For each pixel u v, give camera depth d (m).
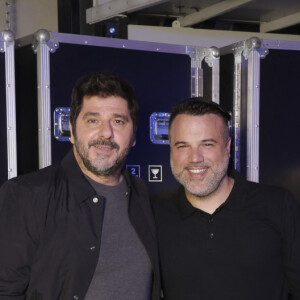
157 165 3.36
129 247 1.96
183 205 2.07
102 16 4.83
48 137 2.99
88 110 1.92
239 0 5.08
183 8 5.51
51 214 1.87
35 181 1.89
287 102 3.53
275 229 2.06
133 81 3.25
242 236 2.02
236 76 3.53
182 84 3.44
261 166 3.45
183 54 3.44
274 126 3.49
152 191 3.35
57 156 3.03
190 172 2.08
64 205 1.89
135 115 2.01
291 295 2.16
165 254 2.07
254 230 2.03
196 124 2.05
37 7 5.95
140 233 2.00
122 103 1.94
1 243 1.81
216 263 2.00
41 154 2.98
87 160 1.92
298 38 5.47
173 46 3.40
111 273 1.90
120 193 2.02
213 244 2.01
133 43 3.25
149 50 3.30
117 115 1.92
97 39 3.13
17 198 1.84
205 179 2.06
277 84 3.49
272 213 2.07
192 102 2.11
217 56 3.53
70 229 1.87
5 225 1.82
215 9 5.34
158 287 2.01
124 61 3.22
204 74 3.55
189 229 2.05
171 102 3.39
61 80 3.03
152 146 3.34
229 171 2.23
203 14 5.50
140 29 4.79
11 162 2.94
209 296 1.99
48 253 1.84
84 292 1.84
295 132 3.56
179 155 2.10
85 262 1.86
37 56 2.97
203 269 2.01
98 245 1.89
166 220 2.10
